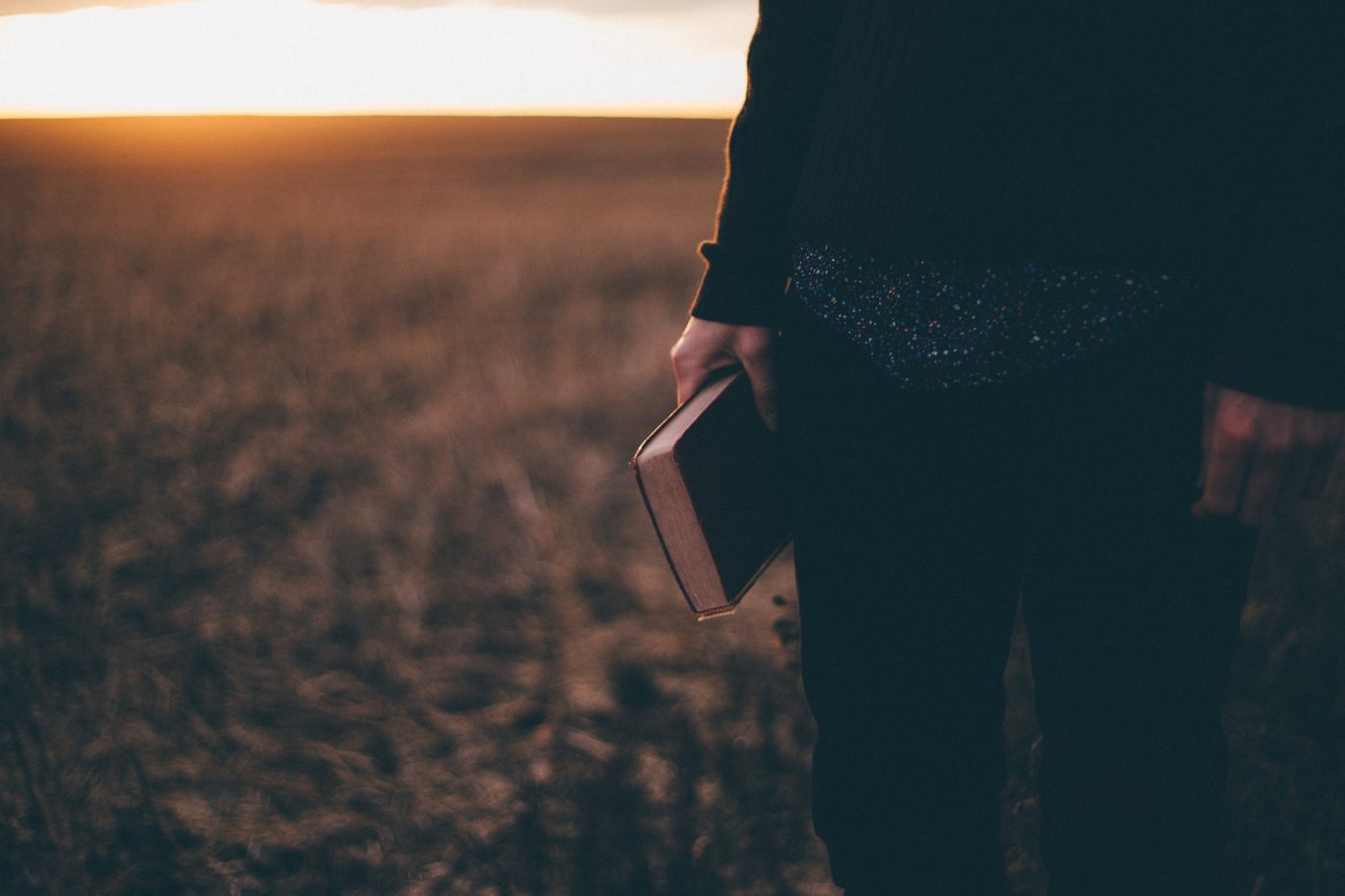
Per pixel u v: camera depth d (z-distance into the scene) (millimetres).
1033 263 799
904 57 843
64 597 2727
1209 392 786
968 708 997
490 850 1786
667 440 973
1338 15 716
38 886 1695
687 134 55781
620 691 2307
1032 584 917
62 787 1897
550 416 4270
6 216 17969
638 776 1980
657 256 10219
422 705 2303
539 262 9656
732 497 1038
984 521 911
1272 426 747
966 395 850
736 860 1699
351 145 50156
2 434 4113
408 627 2609
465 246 11484
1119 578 854
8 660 2340
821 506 976
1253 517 783
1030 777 1675
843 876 1086
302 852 1822
